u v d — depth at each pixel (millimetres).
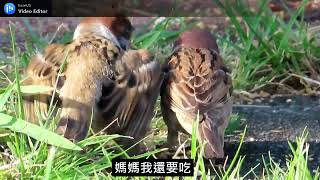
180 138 5324
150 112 4707
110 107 4516
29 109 4668
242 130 5672
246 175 4469
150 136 5281
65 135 4320
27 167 4250
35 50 6785
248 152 5172
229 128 5582
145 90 4660
